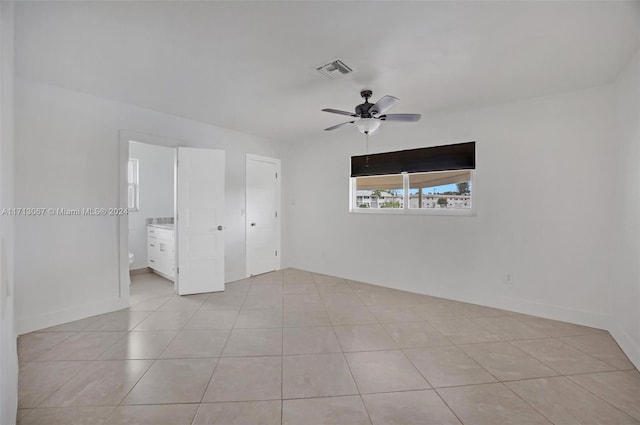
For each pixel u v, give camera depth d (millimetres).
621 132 2617
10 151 1515
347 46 2168
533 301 3229
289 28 1951
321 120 4016
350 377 2055
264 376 2061
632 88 2369
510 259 3361
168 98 3207
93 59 2369
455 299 3736
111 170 3285
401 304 3572
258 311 3314
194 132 4051
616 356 2354
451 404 1784
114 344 2514
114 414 1673
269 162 5160
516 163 3301
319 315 3205
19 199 2693
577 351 2430
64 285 2967
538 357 2334
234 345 2512
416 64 2438
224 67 2498
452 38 2061
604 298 2854
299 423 1622
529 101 3211
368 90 2934
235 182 4613
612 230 2795
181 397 1828
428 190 4039
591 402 1806
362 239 4594
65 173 2967
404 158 4133
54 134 2889
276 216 5312
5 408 1307
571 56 2305
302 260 5383
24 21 1859
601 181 2852
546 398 1842
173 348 2449
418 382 2002
